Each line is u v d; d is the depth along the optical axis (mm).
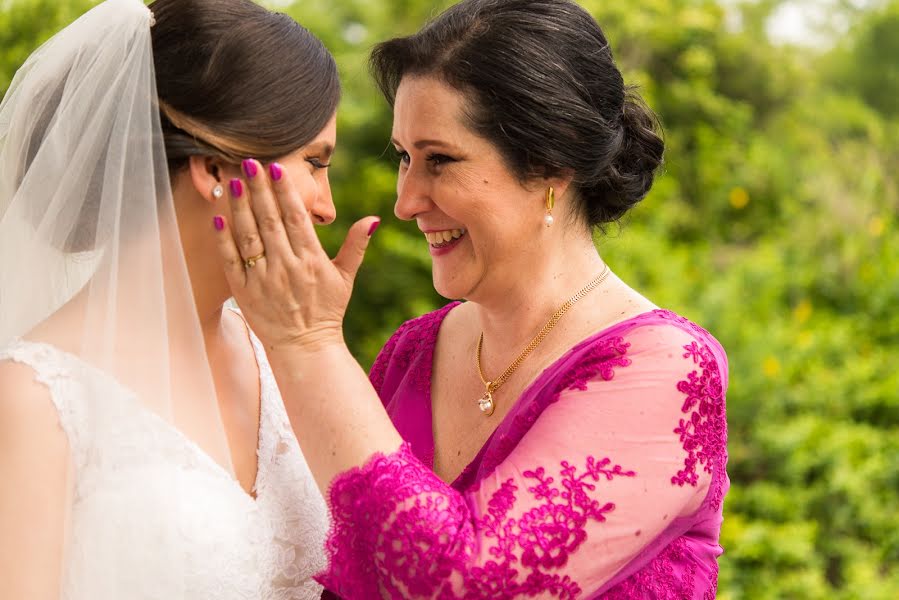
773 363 4766
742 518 4332
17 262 1745
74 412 1607
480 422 2076
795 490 4527
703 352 1874
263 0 4809
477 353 2143
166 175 1688
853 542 4453
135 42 1657
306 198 1781
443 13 1975
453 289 2025
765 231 6508
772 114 7289
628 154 2041
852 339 5625
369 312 5492
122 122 1665
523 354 2027
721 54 7082
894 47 8266
